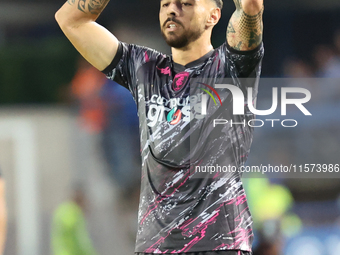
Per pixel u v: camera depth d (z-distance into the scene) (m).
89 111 33.94
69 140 33.81
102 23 35.03
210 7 10.30
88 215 31.59
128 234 31.50
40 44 34.84
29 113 34.03
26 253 32.31
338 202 31.06
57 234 30.36
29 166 33.44
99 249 31.02
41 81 34.47
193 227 9.53
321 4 35.81
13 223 32.66
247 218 9.92
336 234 29.77
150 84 10.41
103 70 11.11
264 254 28.70
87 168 33.41
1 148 33.62
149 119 10.17
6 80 34.25
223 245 9.45
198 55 10.35
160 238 9.65
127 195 32.47
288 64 35.66
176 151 9.79
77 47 11.12
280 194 30.14
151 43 35.19
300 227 29.98
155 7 35.28
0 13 34.44
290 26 35.94
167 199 9.73
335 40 35.69
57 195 33.25
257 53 9.76
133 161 33.22
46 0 34.81
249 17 9.34
